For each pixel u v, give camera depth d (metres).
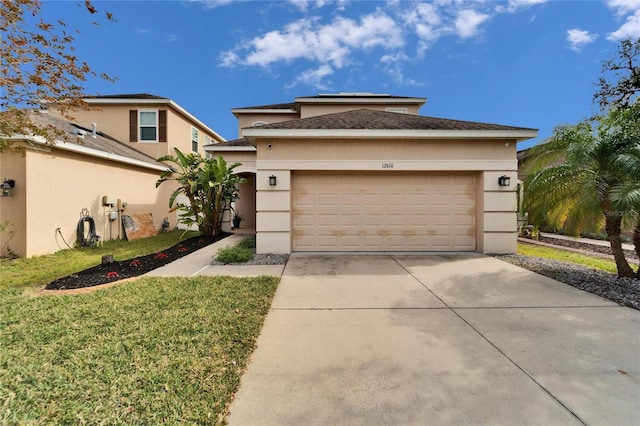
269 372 3.17
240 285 6.02
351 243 9.54
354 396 2.80
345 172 9.48
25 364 3.21
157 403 2.64
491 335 3.99
